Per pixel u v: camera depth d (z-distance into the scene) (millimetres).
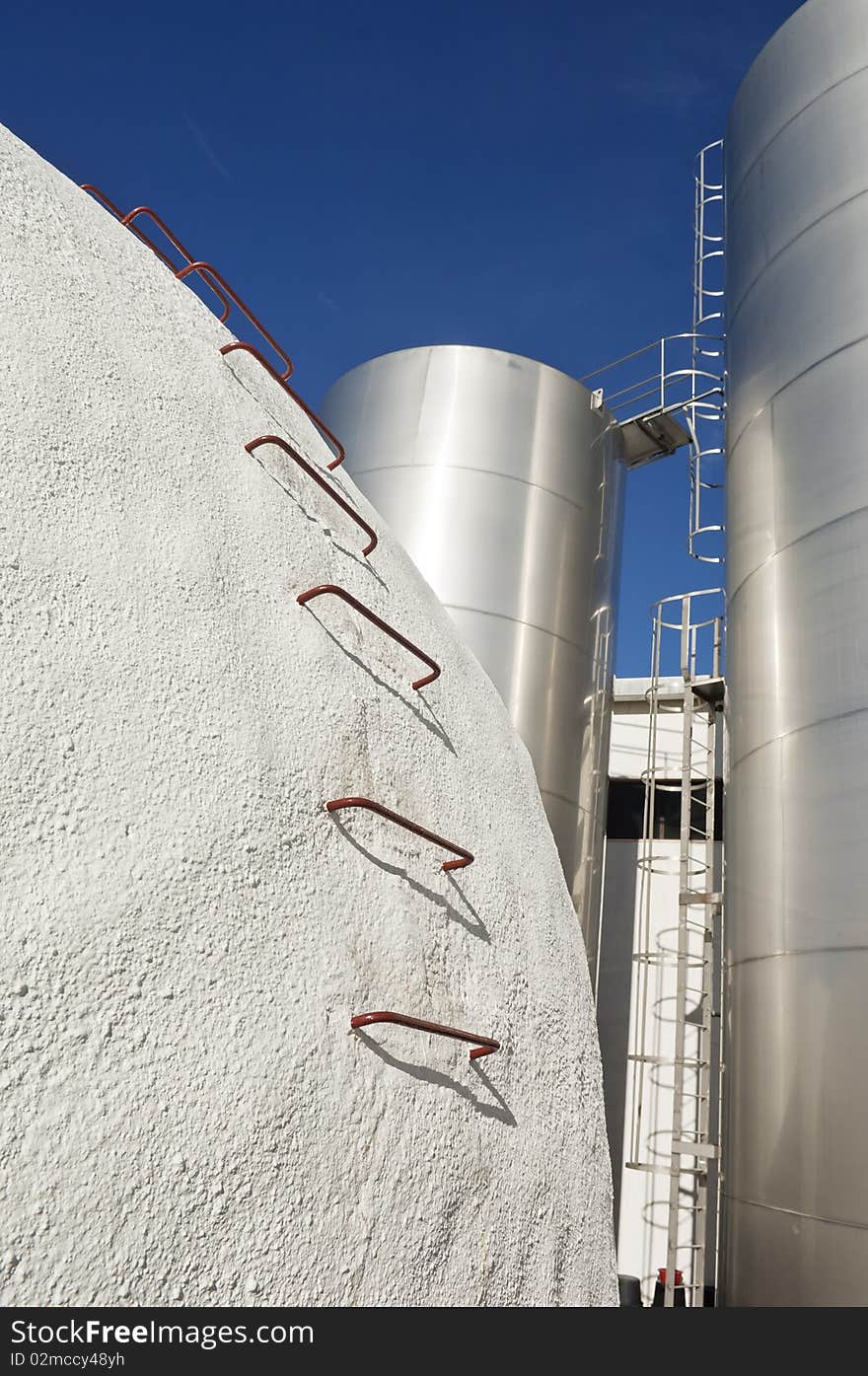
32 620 1416
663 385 10844
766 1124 5844
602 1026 11977
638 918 12336
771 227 7914
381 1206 1631
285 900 1670
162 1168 1245
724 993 6844
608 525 10648
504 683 9062
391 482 9828
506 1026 2293
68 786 1343
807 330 7152
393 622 2602
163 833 1466
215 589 1873
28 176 2111
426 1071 1897
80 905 1278
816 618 6422
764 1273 5578
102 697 1469
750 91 8836
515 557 9523
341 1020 1689
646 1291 10562
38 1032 1159
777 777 6445
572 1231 2311
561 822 9117
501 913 2508
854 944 5535
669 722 13055
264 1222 1376
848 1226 5090
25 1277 1053
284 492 2369
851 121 7340
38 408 1654
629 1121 11312
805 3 8273
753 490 7434
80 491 1646
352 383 10867
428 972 2031
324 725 2020
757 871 6480
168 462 1937
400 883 2072
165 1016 1334
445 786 2475
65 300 1920
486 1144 2020
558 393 10492
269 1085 1461
